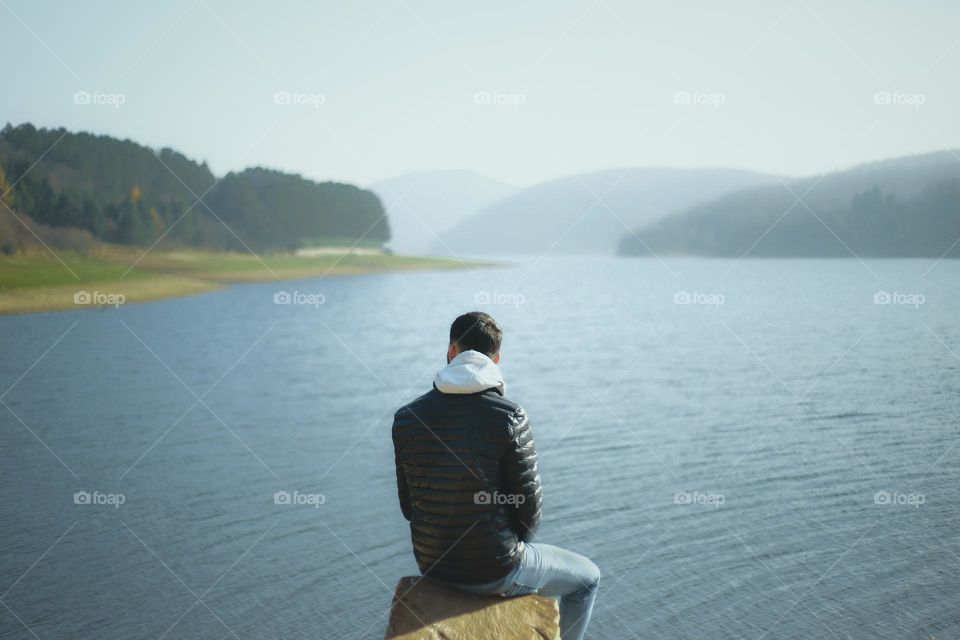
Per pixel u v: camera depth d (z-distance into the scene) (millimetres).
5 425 17578
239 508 11805
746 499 12078
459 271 152375
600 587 9031
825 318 44031
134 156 107125
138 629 7996
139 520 11219
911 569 9211
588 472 13852
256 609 8445
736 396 20984
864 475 13125
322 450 15352
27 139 89062
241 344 35344
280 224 140125
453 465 3875
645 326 42625
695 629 8023
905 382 22297
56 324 41719
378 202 170500
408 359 30312
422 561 4082
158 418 18406
